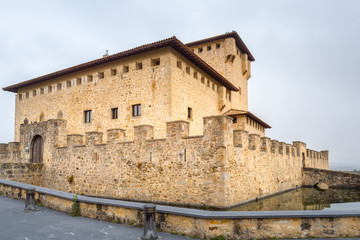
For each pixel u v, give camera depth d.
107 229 9.95
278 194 26.11
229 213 9.23
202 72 30.95
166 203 17.86
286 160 29.75
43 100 33.72
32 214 12.25
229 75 40.34
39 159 26.64
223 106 34.97
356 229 9.02
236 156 17.91
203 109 30.81
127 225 10.49
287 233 9.10
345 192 29.44
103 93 28.69
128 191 19.67
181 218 9.53
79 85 30.67
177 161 17.73
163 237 9.15
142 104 25.98
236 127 33.75
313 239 8.93
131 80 26.97
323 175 34.16
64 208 12.82
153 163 18.70
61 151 24.20
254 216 9.01
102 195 21.02
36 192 14.61
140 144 19.47
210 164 16.50
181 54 26.62
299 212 9.35
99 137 22.36
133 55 27.09
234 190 17.27
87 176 22.08
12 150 29.39
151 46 24.89
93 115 29.12
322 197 25.73
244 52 46.19
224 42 40.97
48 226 10.30
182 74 26.67
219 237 8.85
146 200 18.75
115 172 20.52
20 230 9.71
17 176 23.53
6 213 12.38
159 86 25.22
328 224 9.09
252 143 21.58
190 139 17.38
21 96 36.91
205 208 16.30
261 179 22.31
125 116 26.89
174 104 24.92
